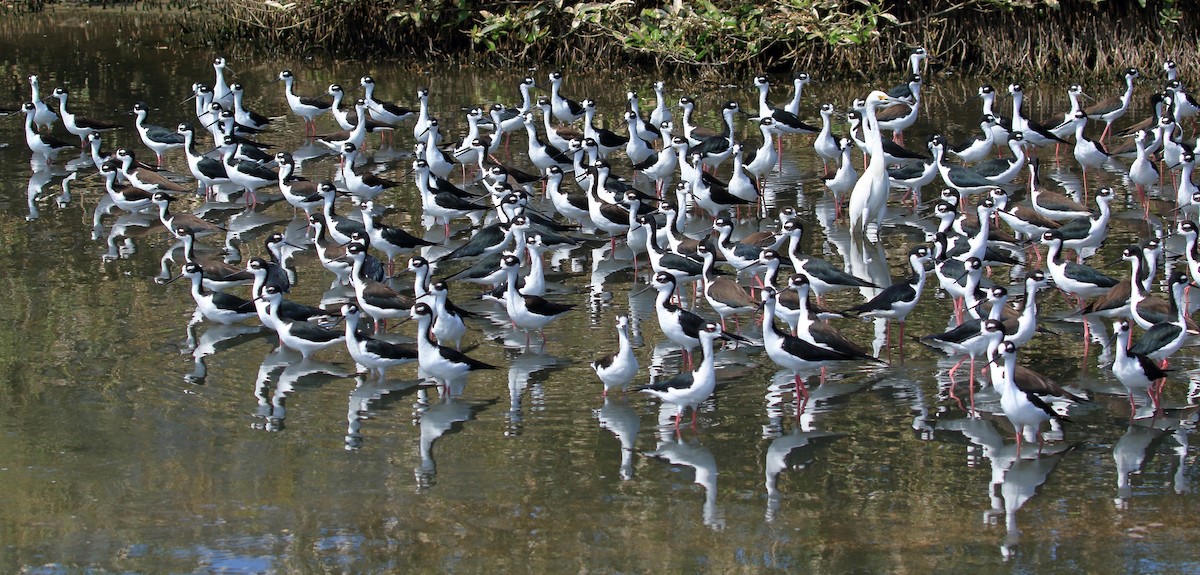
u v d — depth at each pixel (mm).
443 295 16047
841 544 11836
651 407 14945
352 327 15578
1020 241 20203
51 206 23531
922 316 17766
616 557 11633
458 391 15391
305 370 16109
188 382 15633
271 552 11742
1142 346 15305
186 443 13945
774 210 23125
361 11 38219
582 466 13422
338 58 38156
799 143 28172
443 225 22547
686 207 23156
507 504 12633
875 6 34344
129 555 11672
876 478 13141
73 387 15406
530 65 36719
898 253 20641
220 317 17531
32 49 37500
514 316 16656
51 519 12312
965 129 28406
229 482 13062
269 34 38625
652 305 18469
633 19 36469
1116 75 33688
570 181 25250
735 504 12609
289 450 13797
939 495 12781
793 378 15805
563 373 15953
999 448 13812
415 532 12102
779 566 11469
